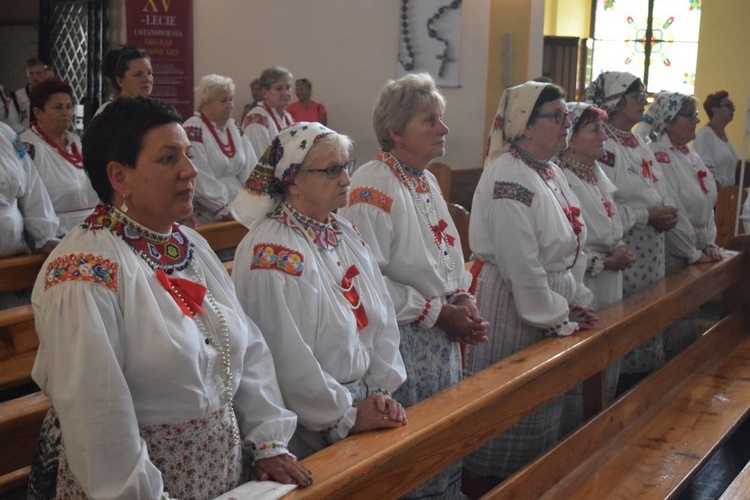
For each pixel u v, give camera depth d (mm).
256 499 1762
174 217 1745
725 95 8164
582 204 3602
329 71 8867
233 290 1907
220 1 8414
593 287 3705
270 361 1986
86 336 1575
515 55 9016
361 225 2568
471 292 3232
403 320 2578
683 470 3033
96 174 1722
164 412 1698
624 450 3191
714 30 11445
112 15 8359
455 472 2793
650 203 4086
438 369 2682
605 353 3215
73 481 1706
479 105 9000
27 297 3988
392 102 2627
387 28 8797
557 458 2879
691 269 4297
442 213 2754
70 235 1703
